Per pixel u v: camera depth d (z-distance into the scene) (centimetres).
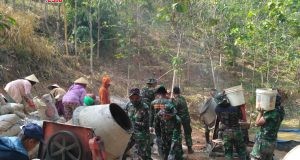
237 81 2066
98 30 1717
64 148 587
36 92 1349
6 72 1324
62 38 1756
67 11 1730
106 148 636
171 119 896
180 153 905
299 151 285
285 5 1028
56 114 939
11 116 750
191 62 2039
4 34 1380
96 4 1686
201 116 1120
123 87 1691
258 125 803
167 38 2156
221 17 1717
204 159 1017
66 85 1484
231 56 2084
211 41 1811
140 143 823
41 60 1468
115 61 1848
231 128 888
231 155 895
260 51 1889
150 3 1922
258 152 812
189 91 1828
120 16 1866
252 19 1645
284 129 1476
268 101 780
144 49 1995
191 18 1500
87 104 934
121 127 633
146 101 1046
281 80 2119
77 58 1669
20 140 408
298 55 1814
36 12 1784
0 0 1628
